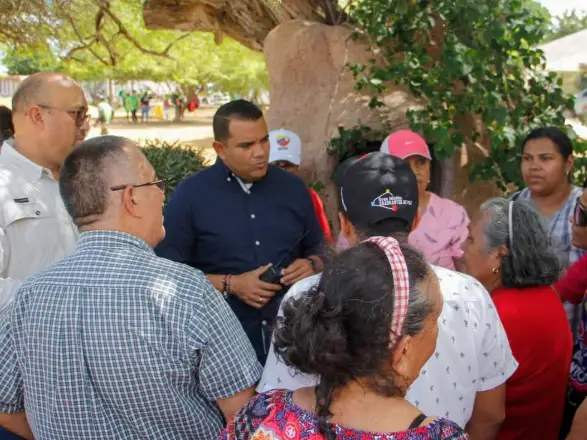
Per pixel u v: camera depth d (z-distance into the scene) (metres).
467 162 5.37
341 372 1.25
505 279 2.22
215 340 1.75
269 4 6.41
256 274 2.89
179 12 7.42
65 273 1.77
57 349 1.71
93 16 8.98
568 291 3.00
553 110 5.20
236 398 1.81
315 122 5.71
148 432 1.75
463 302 1.87
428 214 2.90
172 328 1.71
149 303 1.71
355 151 5.49
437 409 1.86
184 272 1.79
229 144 2.97
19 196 2.49
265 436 1.29
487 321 1.90
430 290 1.32
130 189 1.83
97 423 1.72
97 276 1.74
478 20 4.74
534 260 2.17
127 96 37.09
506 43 4.84
